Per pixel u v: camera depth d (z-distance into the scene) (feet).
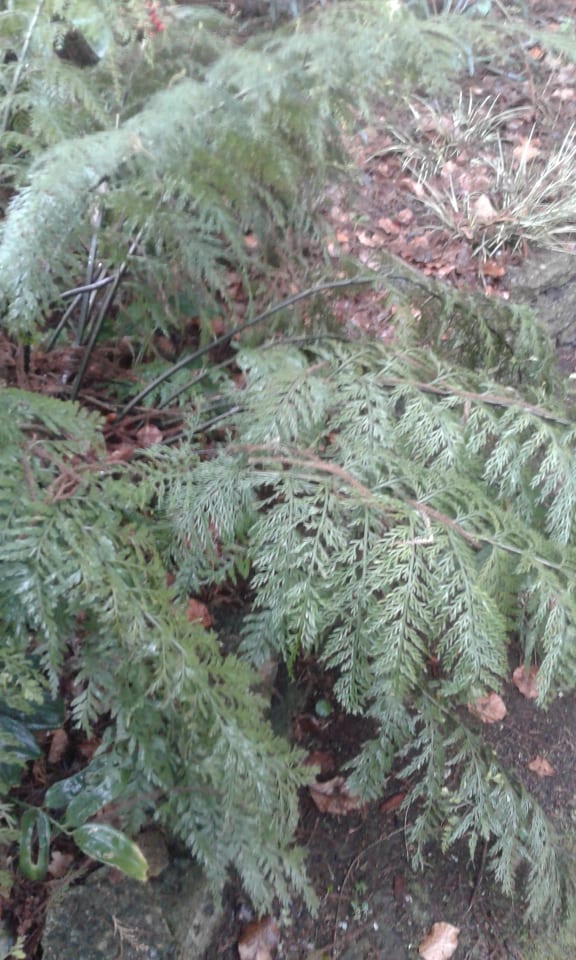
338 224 4.46
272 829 2.14
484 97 5.54
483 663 2.03
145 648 1.75
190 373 3.01
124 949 2.21
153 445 2.39
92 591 1.71
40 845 2.14
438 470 2.36
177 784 2.17
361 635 2.06
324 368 2.68
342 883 2.74
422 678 2.60
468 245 4.67
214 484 2.23
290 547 2.09
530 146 5.26
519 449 2.58
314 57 2.32
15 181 2.37
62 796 2.19
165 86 2.74
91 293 2.95
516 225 4.67
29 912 2.27
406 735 2.39
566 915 2.77
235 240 2.41
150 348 3.13
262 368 2.54
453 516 2.29
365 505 2.15
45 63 2.37
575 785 3.09
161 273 2.55
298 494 2.40
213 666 1.93
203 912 2.42
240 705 1.98
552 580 2.15
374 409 2.42
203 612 2.79
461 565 2.09
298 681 2.95
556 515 2.40
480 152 5.18
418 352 2.81
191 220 2.31
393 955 2.62
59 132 2.27
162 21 2.81
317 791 2.87
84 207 2.02
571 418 2.67
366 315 3.52
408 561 2.07
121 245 2.27
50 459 2.01
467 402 2.53
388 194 4.85
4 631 1.74
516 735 3.15
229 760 1.85
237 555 2.27
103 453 2.16
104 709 2.04
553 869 2.65
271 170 2.38
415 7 4.36
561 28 5.78
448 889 2.78
